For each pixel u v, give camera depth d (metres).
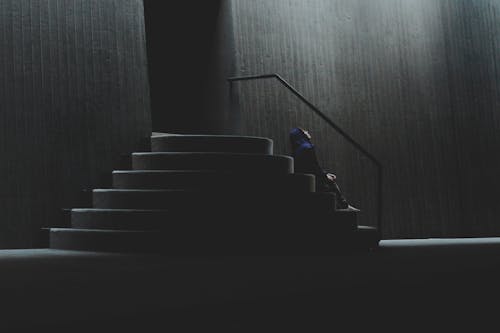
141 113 7.60
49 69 7.03
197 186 6.29
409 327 2.57
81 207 6.94
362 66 10.12
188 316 2.11
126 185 6.45
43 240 6.73
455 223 10.82
